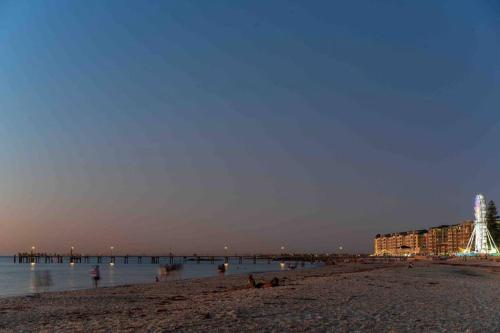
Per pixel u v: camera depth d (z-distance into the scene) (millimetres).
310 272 86062
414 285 39688
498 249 184250
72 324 19953
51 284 66875
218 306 24594
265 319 19594
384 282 43656
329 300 27109
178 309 24938
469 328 17422
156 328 17625
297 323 18500
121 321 20250
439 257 186375
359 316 20438
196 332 16672
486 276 56875
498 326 17953
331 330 16953
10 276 99375
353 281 45219
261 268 151625
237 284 51875
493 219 190750
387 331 16734
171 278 81625
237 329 17203
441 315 20844
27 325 20312
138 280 78000
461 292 33031
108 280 78500
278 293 32094
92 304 30875
